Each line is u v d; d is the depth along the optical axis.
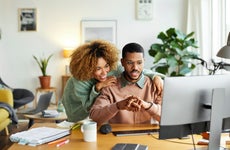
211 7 5.09
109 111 1.81
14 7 5.80
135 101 1.76
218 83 1.54
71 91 2.12
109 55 1.96
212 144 1.51
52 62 5.89
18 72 5.89
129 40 5.91
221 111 1.50
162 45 5.25
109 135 1.82
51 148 1.59
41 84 5.68
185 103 1.47
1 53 5.81
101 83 1.99
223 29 4.81
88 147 1.60
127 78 2.00
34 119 3.75
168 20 5.88
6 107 4.15
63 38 5.86
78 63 1.95
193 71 5.44
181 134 1.51
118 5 5.87
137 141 1.71
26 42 5.86
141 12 5.86
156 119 1.85
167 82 1.42
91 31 5.87
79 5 5.84
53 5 5.82
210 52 5.10
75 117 2.18
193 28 5.56
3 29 5.81
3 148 3.84
